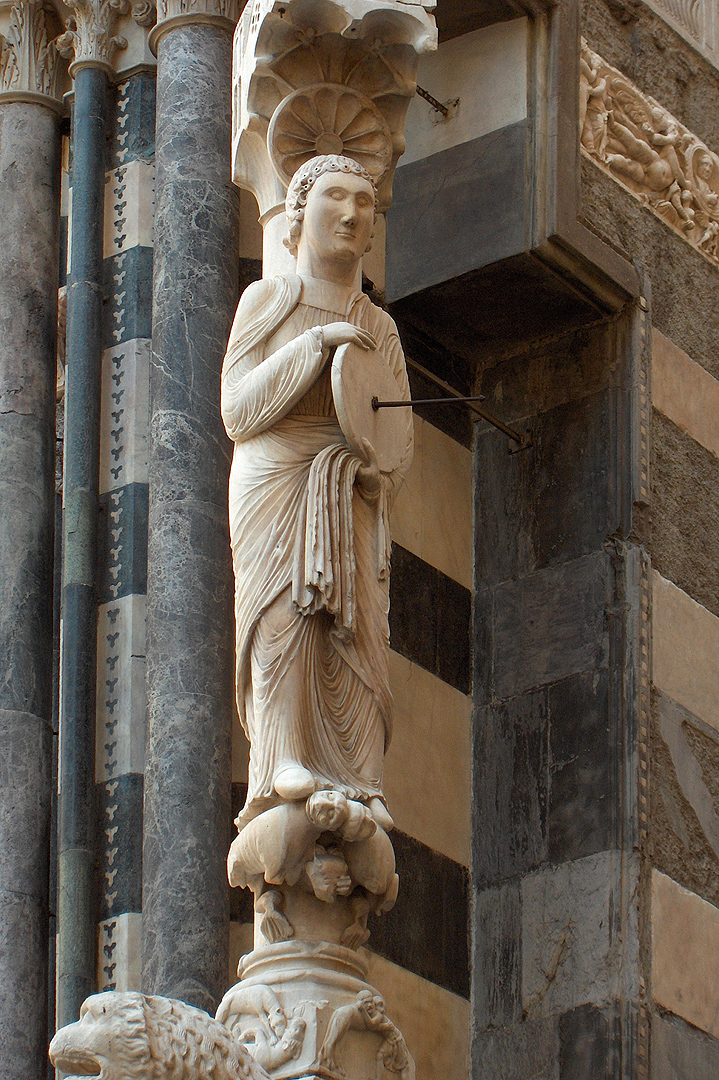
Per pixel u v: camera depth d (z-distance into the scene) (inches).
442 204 442.9
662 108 477.4
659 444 448.1
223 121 422.3
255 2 370.9
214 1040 213.9
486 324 450.9
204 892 367.6
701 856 424.5
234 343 347.6
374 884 322.0
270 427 341.7
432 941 410.0
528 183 434.3
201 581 387.5
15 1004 390.0
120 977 384.2
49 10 462.6
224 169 418.6
